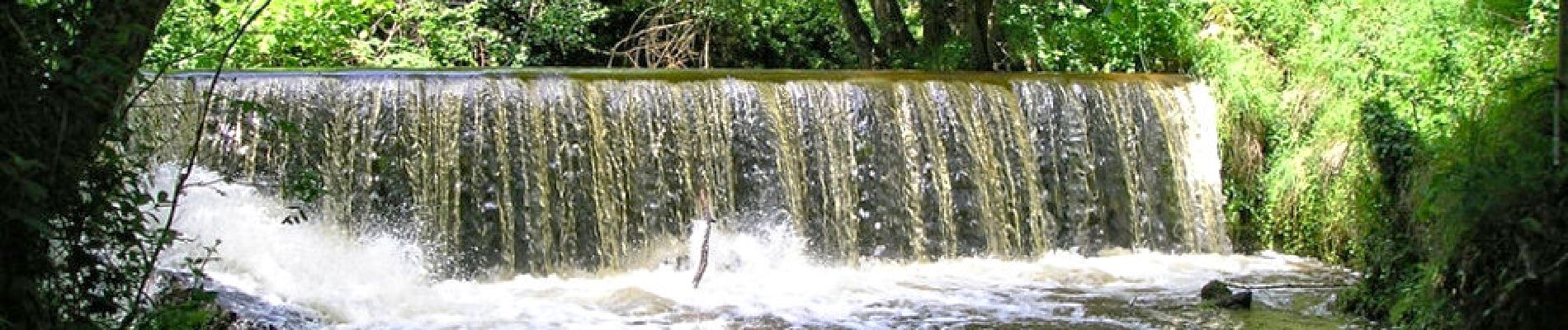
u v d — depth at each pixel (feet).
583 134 33.30
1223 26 42.16
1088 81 38.96
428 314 27.30
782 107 35.35
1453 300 21.43
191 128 29.78
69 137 14.51
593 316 27.61
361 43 52.13
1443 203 20.68
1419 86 35.22
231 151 30.17
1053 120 38.29
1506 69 29.30
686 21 63.10
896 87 36.65
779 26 64.69
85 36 14.66
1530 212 18.72
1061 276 34.01
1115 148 38.83
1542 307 18.67
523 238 32.50
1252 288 31.91
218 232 28.66
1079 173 38.22
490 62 59.93
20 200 13.73
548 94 33.06
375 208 31.32
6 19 13.75
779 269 34.27
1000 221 37.27
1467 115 28.78
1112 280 33.60
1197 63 42.01
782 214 34.96
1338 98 37.76
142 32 15.10
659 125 34.04
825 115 35.76
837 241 35.50
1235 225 40.06
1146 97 39.60
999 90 37.91
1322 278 33.96
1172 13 42.96
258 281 27.94
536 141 32.76
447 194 31.81
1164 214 39.47
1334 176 36.78
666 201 33.96
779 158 35.06
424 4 55.88
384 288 28.96
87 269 16.02
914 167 36.52
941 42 47.65
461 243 31.81
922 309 29.09
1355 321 27.14
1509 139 19.93
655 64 64.13
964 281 33.01
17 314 14.14
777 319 27.58
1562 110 18.07
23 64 13.96
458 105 32.22
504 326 26.37
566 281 31.83
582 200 33.14
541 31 60.39
